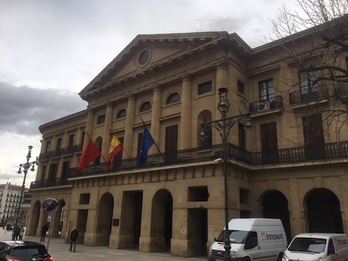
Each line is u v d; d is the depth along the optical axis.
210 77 23.61
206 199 22.81
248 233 15.06
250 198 21.58
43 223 39.75
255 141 22.88
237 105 22.58
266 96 23.64
